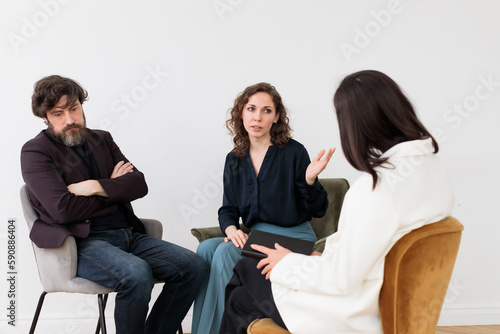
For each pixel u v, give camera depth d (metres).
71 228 2.00
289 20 2.66
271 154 2.20
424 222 1.18
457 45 2.70
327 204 2.18
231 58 2.66
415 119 1.24
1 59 2.55
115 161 2.33
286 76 2.69
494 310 2.78
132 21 2.61
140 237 2.24
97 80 2.61
